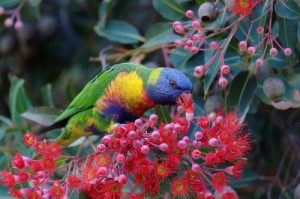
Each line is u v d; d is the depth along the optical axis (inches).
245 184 261.3
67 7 372.8
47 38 376.5
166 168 201.5
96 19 373.7
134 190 211.8
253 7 218.7
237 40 235.5
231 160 204.2
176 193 202.7
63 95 406.0
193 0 268.8
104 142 203.6
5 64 393.1
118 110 248.7
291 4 219.8
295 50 249.1
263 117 286.5
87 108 250.5
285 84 236.7
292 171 285.3
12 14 333.7
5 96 396.2
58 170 224.4
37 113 269.9
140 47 267.6
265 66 241.1
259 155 290.8
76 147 257.3
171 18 264.5
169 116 227.0
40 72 389.7
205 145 203.8
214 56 214.7
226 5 221.8
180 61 258.4
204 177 207.0
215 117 206.7
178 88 235.3
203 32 222.8
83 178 203.6
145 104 244.1
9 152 275.7
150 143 203.3
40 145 212.4
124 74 246.7
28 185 235.8
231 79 247.9
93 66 380.5
